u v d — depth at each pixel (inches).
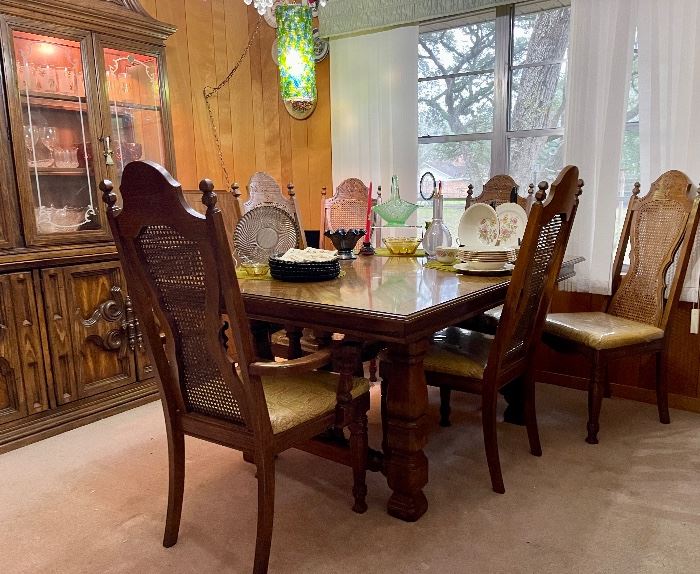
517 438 91.0
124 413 105.5
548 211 65.2
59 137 99.0
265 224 95.9
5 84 88.5
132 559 62.0
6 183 89.3
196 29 135.2
